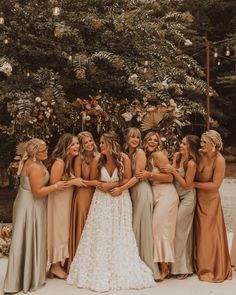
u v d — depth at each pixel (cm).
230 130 2080
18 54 691
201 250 479
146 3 749
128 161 464
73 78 700
